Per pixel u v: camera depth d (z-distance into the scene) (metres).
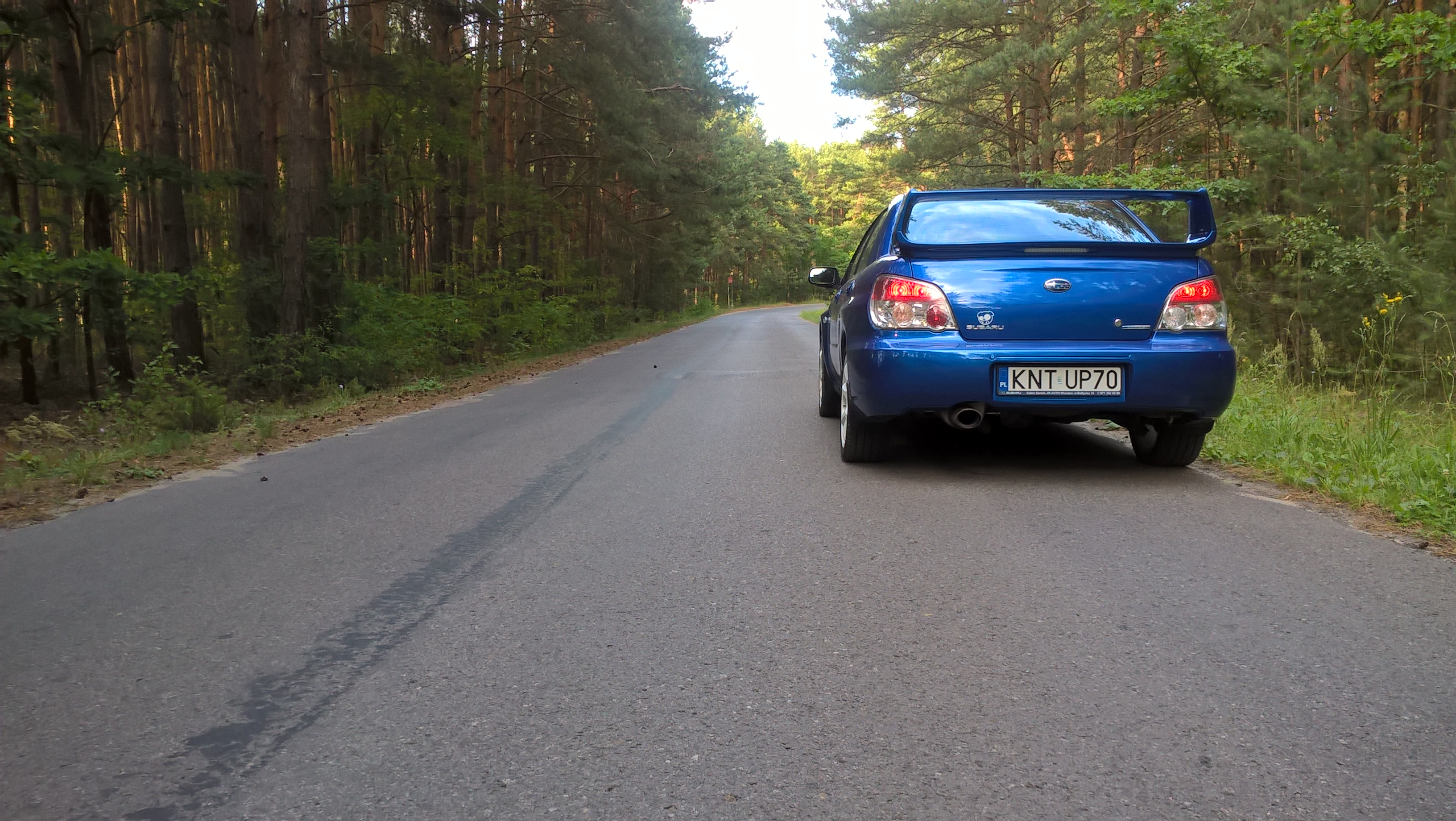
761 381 12.27
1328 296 10.27
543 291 27.27
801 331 32.44
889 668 2.62
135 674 2.68
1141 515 4.42
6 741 2.26
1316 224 10.32
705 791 1.97
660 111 30.75
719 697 2.45
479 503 4.98
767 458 6.15
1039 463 5.88
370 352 15.40
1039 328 5.05
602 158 31.58
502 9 23.92
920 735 2.21
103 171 14.68
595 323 33.09
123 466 6.70
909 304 5.16
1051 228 5.57
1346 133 11.22
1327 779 1.97
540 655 2.77
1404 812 1.84
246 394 15.30
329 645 2.89
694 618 3.07
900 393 5.14
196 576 3.70
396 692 2.52
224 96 29.58
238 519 4.78
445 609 3.22
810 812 1.88
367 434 8.37
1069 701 2.38
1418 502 4.27
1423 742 2.13
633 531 4.28
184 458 7.18
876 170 39.12
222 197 26.20
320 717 2.38
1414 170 10.56
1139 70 22.00
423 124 20.86
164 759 2.16
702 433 7.43
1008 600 3.19
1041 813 1.86
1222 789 1.94
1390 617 2.96
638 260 44.06
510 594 3.37
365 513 4.82
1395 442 5.61
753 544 3.98
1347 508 4.55
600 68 25.83
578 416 8.88
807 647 2.79
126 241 31.36
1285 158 11.40
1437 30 9.70
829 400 8.15
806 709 2.37
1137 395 5.00
